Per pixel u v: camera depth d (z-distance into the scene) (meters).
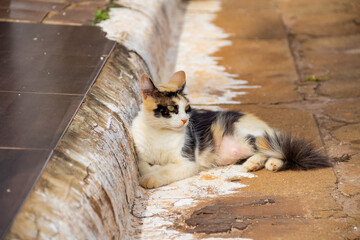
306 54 9.92
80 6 8.61
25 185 3.21
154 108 4.98
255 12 12.88
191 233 4.07
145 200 4.73
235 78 8.77
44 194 3.18
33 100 4.72
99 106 4.86
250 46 10.43
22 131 4.01
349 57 9.63
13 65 5.74
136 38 7.29
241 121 5.88
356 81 8.39
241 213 4.39
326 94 7.90
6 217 2.88
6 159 3.53
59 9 8.33
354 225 4.15
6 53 6.15
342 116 6.94
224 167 5.64
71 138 3.98
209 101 7.66
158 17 9.51
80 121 4.33
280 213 4.38
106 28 7.37
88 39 6.84
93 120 4.50
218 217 4.32
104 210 3.62
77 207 3.25
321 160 5.39
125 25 7.64
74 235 3.06
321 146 5.98
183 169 5.20
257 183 5.09
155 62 7.68
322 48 10.20
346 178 5.11
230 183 5.12
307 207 4.48
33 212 2.99
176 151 5.20
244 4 13.67
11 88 5.03
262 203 4.58
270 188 4.94
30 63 5.83
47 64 5.82
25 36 6.88
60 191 3.28
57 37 6.89
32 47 6.43
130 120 5.29
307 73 8.95
